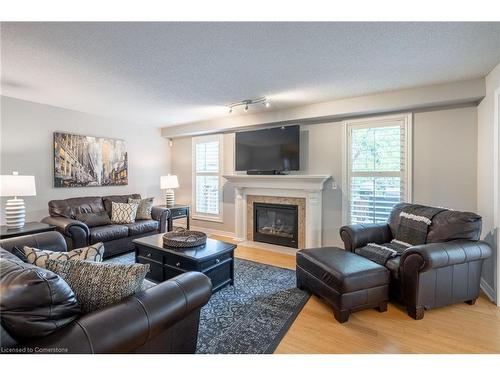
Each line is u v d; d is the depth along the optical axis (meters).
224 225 5.42
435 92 3.16
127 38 2.10
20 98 3.77
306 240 4.26
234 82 3.10
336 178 4.11
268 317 2.32
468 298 2.52
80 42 2.16
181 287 1.49
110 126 5.00
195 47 2.25
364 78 2.96
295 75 2.89
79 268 1.36
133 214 4.45
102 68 2.70
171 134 5.77
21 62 2.54
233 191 5.26
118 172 5.10
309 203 4.20
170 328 1.45
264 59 2.48
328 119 4.15
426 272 2.30
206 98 3.75
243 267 3.60
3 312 0.97
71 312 1.12
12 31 1.99
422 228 2.76
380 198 3.76
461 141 3.26
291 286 2.98
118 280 1.31
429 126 3.44
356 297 2.28
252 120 4.60
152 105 4.12
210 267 2.70
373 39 2.12
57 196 4.24
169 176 5.37
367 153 3.85
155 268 2.94
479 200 3.11
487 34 2.04
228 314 2.37
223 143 5.36
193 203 5.85
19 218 3.41
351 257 2.61
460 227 2.49
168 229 5.03
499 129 2.60
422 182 3.48
